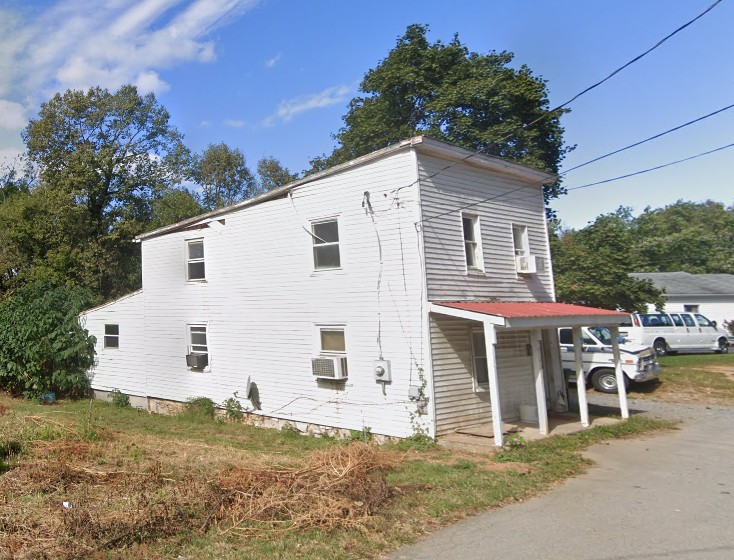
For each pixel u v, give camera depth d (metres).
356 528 5.96
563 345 18.28
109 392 19.12
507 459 9.17
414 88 23.34
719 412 14.02
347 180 12.43
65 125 31.83
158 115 34.50
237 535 5.79
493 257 12.94
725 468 8.50
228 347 15.10
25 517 6.01
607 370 17.19
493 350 10.00
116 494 6.96
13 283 28.31
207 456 9.59
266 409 14.05
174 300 16.83
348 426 12.18
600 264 20.17
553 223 26.84
